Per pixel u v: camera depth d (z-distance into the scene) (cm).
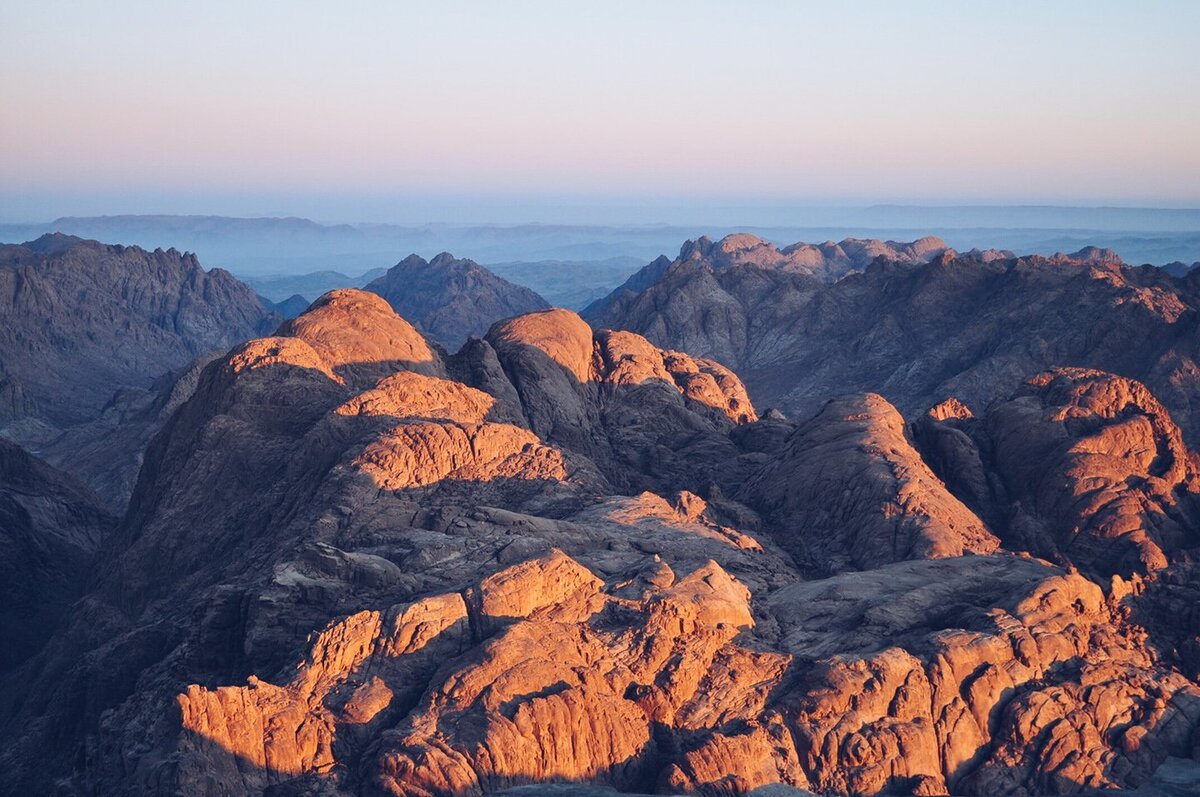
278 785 18612
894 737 19875
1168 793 19600
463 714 19088
